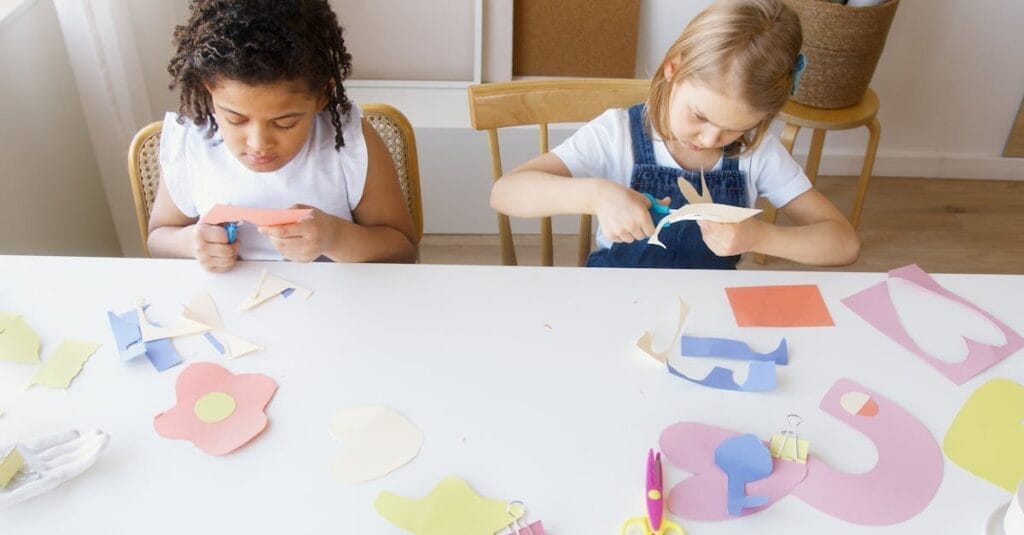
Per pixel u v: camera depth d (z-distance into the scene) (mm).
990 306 915
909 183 2508
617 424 751
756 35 954
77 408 755
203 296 894
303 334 846
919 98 2406
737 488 692
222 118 932
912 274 961
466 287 921
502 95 1198
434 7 2107
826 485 701
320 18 956
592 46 2195
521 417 755
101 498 674
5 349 812
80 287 903
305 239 934
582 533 655
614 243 1213
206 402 760
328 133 1097
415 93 2180
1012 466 723
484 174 2160
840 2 1851
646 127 1167
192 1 942
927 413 774
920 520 673
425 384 788
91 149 1666
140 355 812
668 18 2225
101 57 1474
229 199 1102
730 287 935
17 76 1386
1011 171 2510
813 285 940
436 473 701
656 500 666
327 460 709
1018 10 2238
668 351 838
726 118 987
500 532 655
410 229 1193
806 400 784
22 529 647
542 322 872
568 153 1164
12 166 1381
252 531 651
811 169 2053
